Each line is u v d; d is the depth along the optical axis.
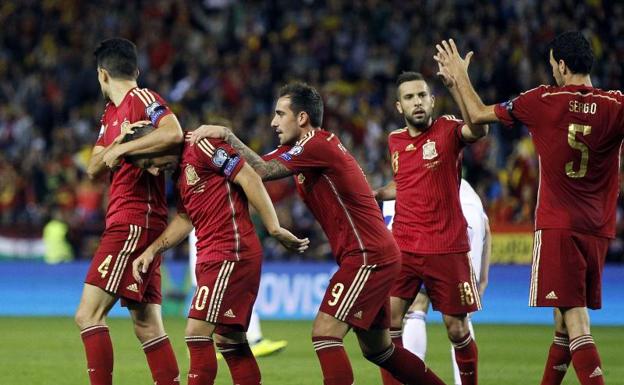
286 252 59.53
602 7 69.12
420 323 28.31
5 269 60.91
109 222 24.50
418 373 24.30
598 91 23.55
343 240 23.45
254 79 75.06
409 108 26.77
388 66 74.19
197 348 22.84
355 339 45.12
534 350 41.75
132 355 38.78
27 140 74.56
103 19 83.44
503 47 69.62
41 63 81.12
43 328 50.38
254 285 23.17
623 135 23.44
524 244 56.31
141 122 23.48
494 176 61.31
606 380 32.59
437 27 74.50
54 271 60.38
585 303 23.81
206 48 79.19
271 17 82.56
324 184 23.42
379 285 23.30
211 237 22.94
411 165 26.92
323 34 77.06
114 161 23.23
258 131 69.38
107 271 24.06
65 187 67.81
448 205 26.50
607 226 23.98
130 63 24.95
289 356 38.75
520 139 63.69
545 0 71.25
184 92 74.44
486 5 73.88
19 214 65.31
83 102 77.69
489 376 33.81
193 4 84.19
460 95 24.59
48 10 85.25
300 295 56.81
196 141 22.97
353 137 68.06
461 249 26.50
